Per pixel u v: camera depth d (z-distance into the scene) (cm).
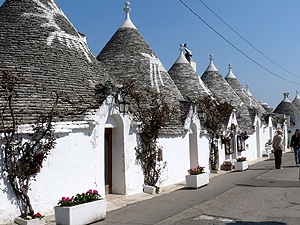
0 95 955
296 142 2053
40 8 1290
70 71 1166
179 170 1579
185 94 2120
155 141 1346
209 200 1100
